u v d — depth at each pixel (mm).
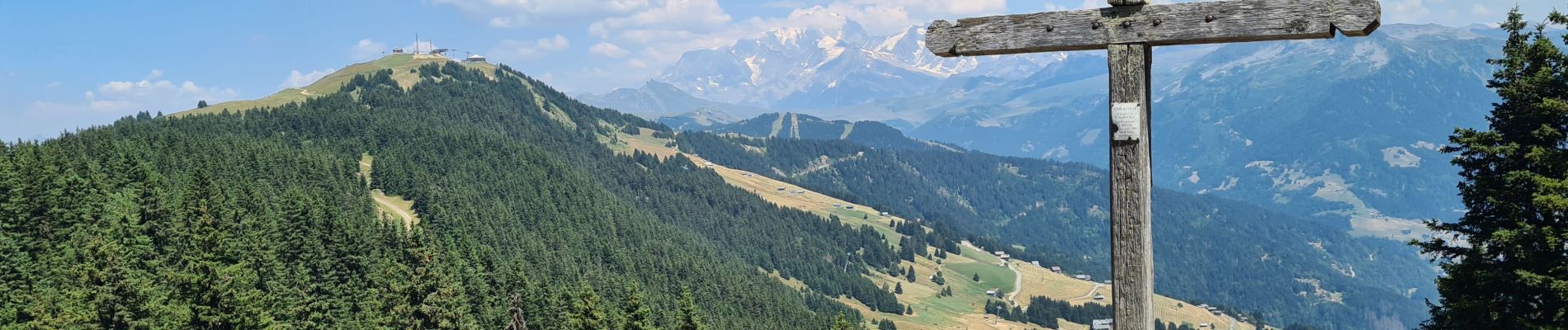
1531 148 31219
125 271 83062
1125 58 12516
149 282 89312
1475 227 33719
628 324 92438
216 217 127500
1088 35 12680
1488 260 32406
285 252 115812
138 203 123750
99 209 122188
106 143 195750
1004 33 13117
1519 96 31531
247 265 104438
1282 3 11820
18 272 95438
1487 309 31406
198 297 79250
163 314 83625
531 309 125875
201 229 107125
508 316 119812
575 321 96875
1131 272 12359
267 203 171125
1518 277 30266
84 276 84000
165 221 118875
